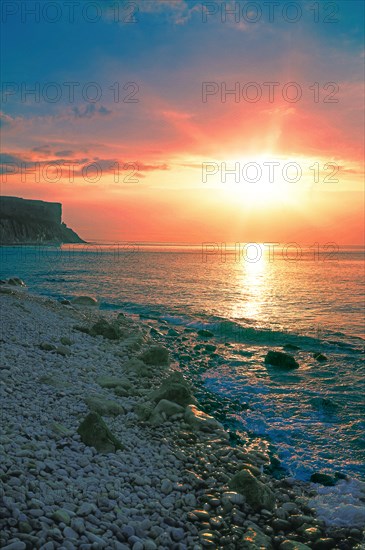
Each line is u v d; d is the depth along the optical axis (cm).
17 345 1406
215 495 763
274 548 657
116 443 862
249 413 1216
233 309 3189
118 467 779
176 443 955
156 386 1344
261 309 3231
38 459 726
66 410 979
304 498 798
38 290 4128
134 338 1922
